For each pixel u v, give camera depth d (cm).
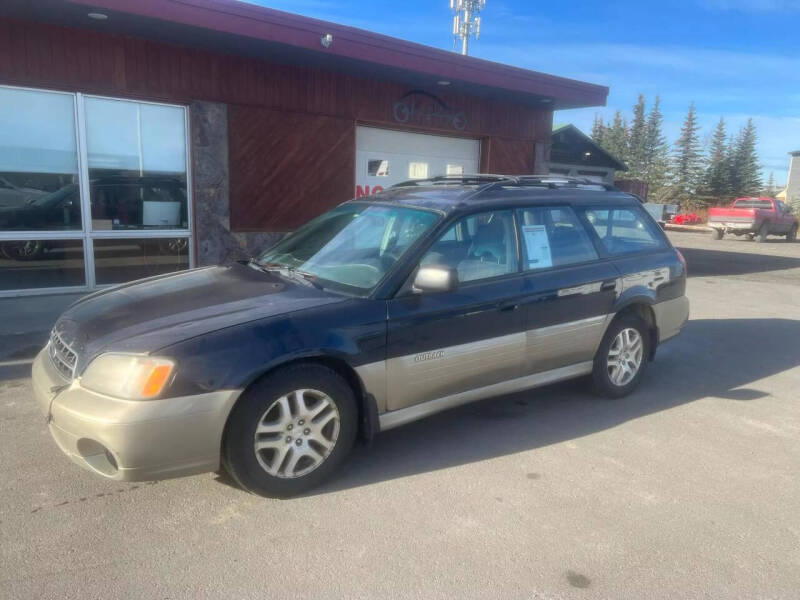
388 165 1134
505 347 420
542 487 360
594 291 469
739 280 1239
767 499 352
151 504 332
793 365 626
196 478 361
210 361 307
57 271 820
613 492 356
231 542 299
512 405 493
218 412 307
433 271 362
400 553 293
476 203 426
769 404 509
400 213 431
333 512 328
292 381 331
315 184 1021
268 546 296
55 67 773
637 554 296
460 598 263
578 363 476
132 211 868
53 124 796
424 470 378
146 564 280
